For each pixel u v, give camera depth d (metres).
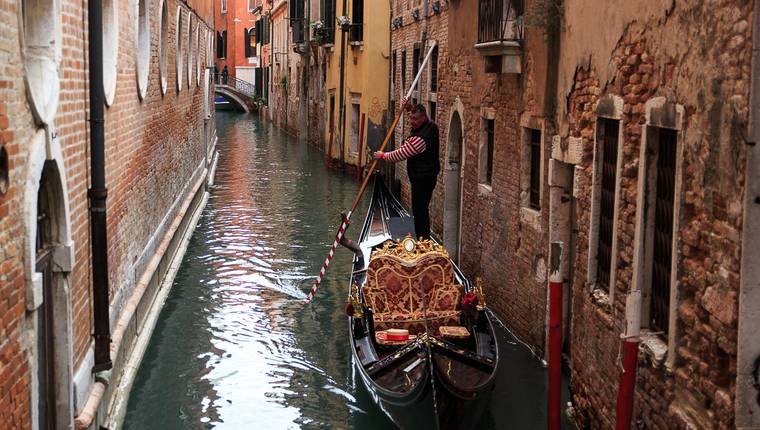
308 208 17.88
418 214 10.62
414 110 10.40
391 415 6.79
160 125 11.29
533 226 8.23
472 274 10.74
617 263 5.79
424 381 6.06
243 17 54.88
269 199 19.06
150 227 10.21
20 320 4.47
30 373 4.66
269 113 44.84
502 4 8.56
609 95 5.97
